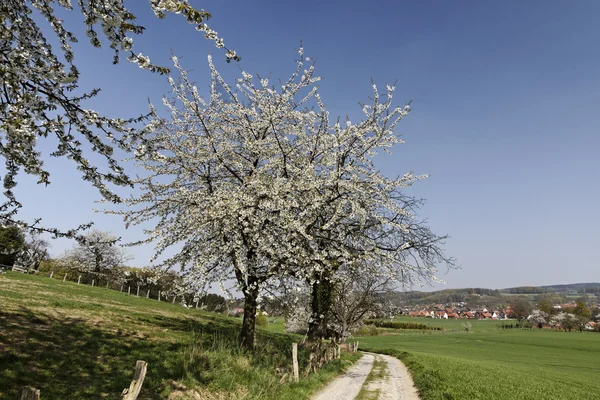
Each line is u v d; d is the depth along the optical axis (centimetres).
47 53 575
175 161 1347
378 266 1609
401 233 1775
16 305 1463
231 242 1283
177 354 1142
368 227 1645
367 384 1589
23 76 509
